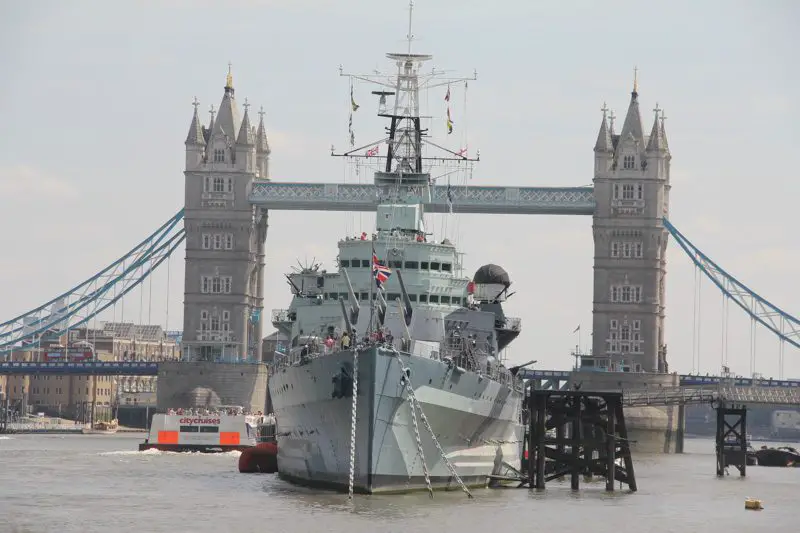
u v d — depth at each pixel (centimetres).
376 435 15788
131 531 14200
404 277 19175
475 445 18000
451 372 16662
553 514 15975
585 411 19362
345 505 15650
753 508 17450
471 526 14612
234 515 15325
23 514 15688
